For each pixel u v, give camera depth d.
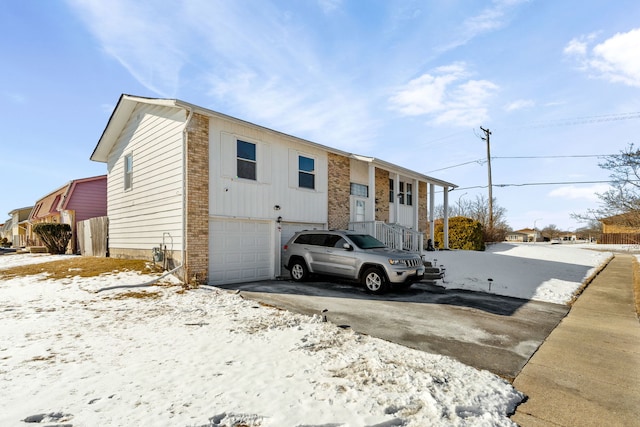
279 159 12.15
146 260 11.62
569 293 9.34
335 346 4.84
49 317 6.24
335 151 14.14
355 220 15.66
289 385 3.55
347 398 3.28
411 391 3.45
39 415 2.83
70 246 19.64
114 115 12.88
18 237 35.88
